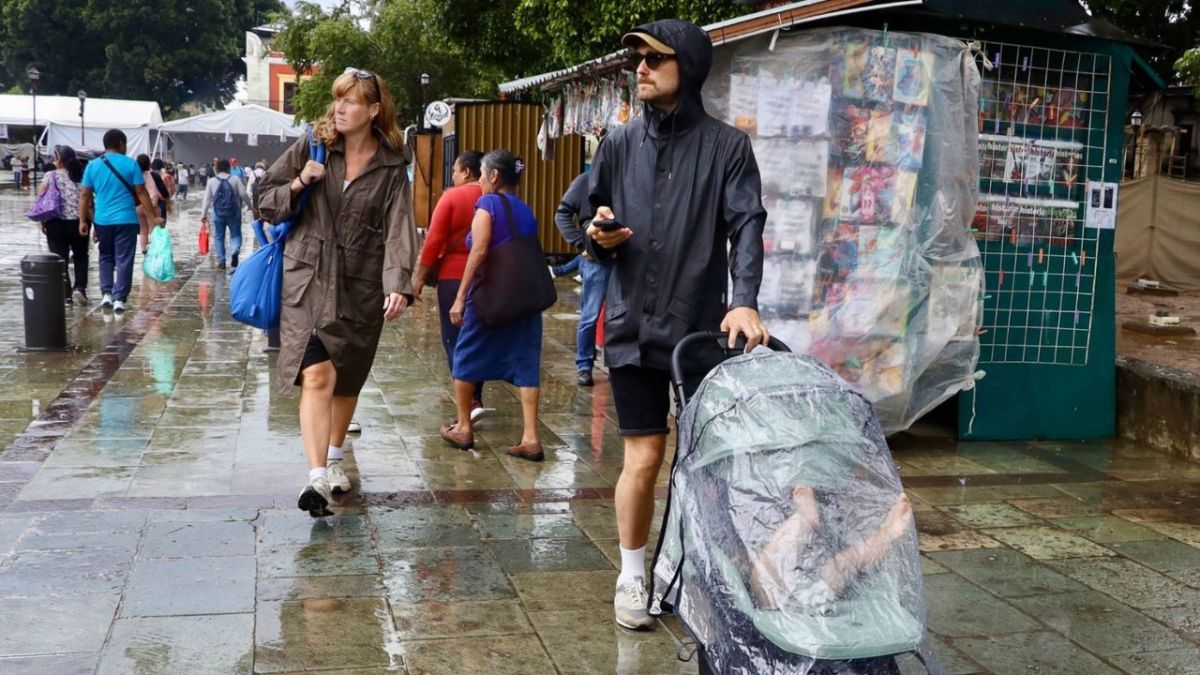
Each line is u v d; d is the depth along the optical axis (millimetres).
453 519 5059
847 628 2330
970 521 5309
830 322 6316
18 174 43312
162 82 69500
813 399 2754
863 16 6359
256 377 8117
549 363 9477
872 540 2516
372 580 4254
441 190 20328
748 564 2520
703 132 3709
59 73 69875
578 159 13617
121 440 6180
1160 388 6793
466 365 6180
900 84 6250
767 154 6207
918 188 6359
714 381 2914
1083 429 7078
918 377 6547
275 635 3725
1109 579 4559
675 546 2910
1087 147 6828
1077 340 6992
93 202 11539
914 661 2396
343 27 32875
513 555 4609
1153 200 16188
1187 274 16156
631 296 3744
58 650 3535
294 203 4859
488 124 13523
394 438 6543
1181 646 3918
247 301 4926
